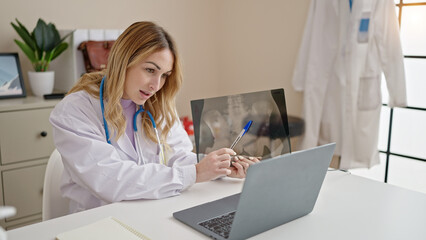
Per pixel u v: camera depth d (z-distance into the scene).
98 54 2.67
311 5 2.67
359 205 1.26
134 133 1.54
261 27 3.15
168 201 1.28
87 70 2.67
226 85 3.52
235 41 3.38
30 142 2.33
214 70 3.55
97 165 1.30
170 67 1.42
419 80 2.55
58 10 2.75
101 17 2.91
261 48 3.18
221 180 1.47
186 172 1.35
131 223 1.12
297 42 2.92
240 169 1.44
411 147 2.62
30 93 2.66
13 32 2.62
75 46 2.67
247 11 3.24
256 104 1.45
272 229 1.10
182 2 3.27
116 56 1.38
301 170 1.06
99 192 1.29
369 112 2.48
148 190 1.29
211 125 1.39
